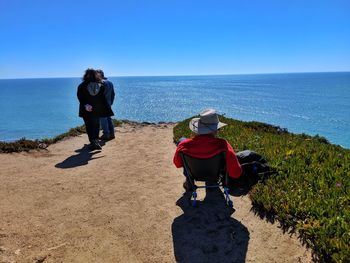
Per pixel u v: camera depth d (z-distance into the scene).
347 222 2.57
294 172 3.77
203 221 2.94
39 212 3.19
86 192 3.71
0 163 4.91
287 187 3.36
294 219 2.75
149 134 7.51
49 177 4.26
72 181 4.10
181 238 2.69
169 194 3.59
